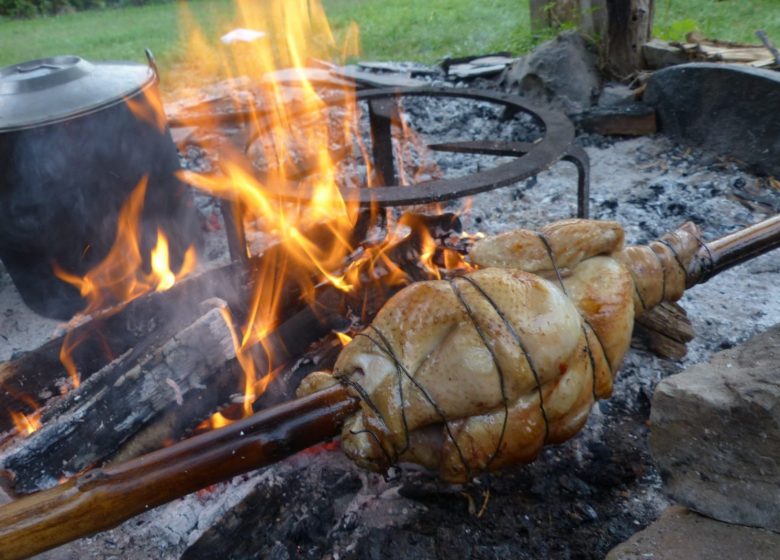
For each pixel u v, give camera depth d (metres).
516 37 1.90
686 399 0.53
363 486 0.65
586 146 1.33
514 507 0.62
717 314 0.84
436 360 0.53
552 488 0.64
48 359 0.74
